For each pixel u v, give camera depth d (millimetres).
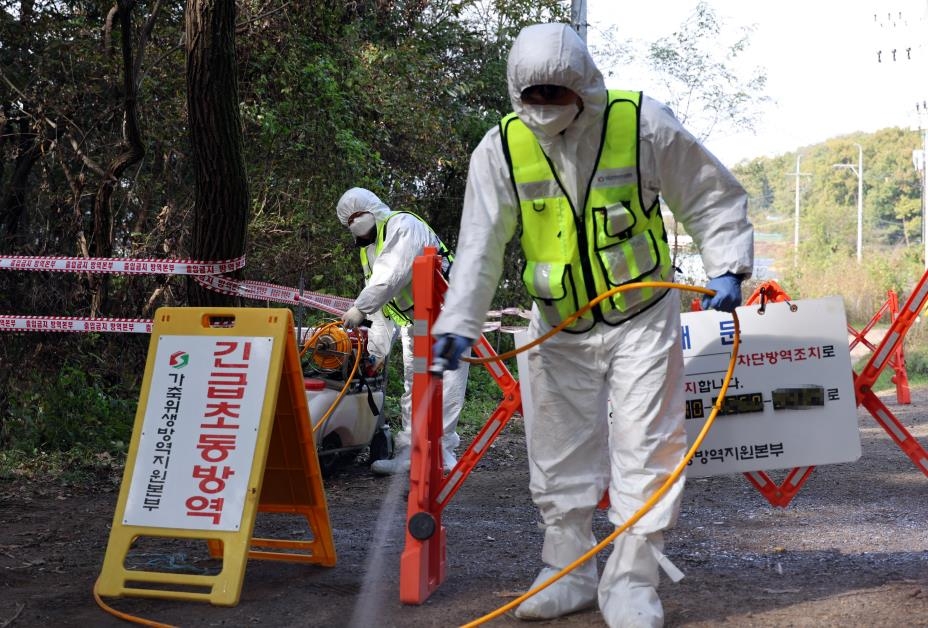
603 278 3600
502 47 16047
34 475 7109
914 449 5348
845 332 5047
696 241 3668
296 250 11500
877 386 18547
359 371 7430
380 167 13242
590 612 3848
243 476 4137
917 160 48750
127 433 8469
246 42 11109
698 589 4105
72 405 8422
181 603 4090
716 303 3539
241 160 7355
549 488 3854
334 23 12305
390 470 7582
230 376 4277
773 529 5492
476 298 3609
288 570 4617
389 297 6691
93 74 10039
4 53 9977
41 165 10312
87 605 4082
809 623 3592
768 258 64938
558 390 3811
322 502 4570
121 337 9883
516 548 5055
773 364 5066
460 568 4602
